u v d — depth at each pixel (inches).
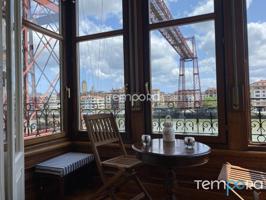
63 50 126.6
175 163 69.7
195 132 103.7
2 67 50.1
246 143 93.8
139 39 112.1
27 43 105.5
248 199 91.4
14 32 66.8
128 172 88.1
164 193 104.4
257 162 91.0
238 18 95.4
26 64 104.9
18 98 69.0
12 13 60.8
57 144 116.8
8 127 55.7
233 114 95.6
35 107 109.1
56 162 104.3
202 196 99.2
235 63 95.3
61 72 125.5
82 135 125.2
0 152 46.3
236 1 95.6
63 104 125.4
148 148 77.5
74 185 117.0
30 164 101.4
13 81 60.0
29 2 106.8
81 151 123.7
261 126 93.4
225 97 97.7
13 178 55.7
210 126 101.0
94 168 119.3
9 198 54.2
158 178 106.1
